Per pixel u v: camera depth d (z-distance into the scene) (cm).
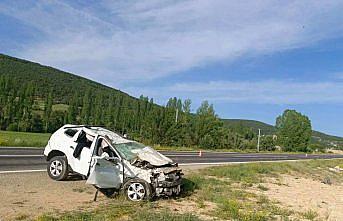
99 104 8381
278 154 7188
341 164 4984
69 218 898
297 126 9681
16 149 2716
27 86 8712
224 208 1191
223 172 2255
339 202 1781
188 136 6694
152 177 1165
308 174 3231
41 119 8238
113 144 1245
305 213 1331
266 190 1845
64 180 1385
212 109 7238
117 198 1170
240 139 8250
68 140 1361
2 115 7962
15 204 999
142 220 933
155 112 5975
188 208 1159
